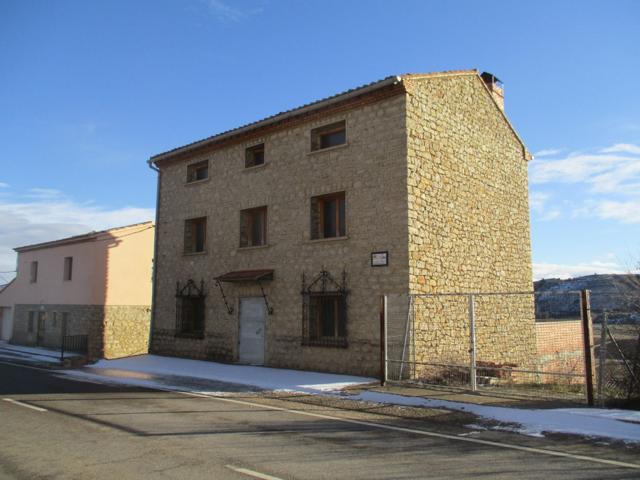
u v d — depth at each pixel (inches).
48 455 254.1
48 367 717.9
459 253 614.9
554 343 753.0
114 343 951.6
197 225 813.9
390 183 565.6
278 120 672.4
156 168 865.5
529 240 757.3
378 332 555.2
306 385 504.1
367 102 593.6
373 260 567.2
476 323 628.1
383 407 398.3
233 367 654.5
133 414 365.7
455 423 340.2
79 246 986.1
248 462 242.5
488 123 704.4
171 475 221.6
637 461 248.4
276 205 675.4
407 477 221.1
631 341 438.0
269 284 668.1
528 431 314.5
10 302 1205.1
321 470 230.4
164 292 826.2
